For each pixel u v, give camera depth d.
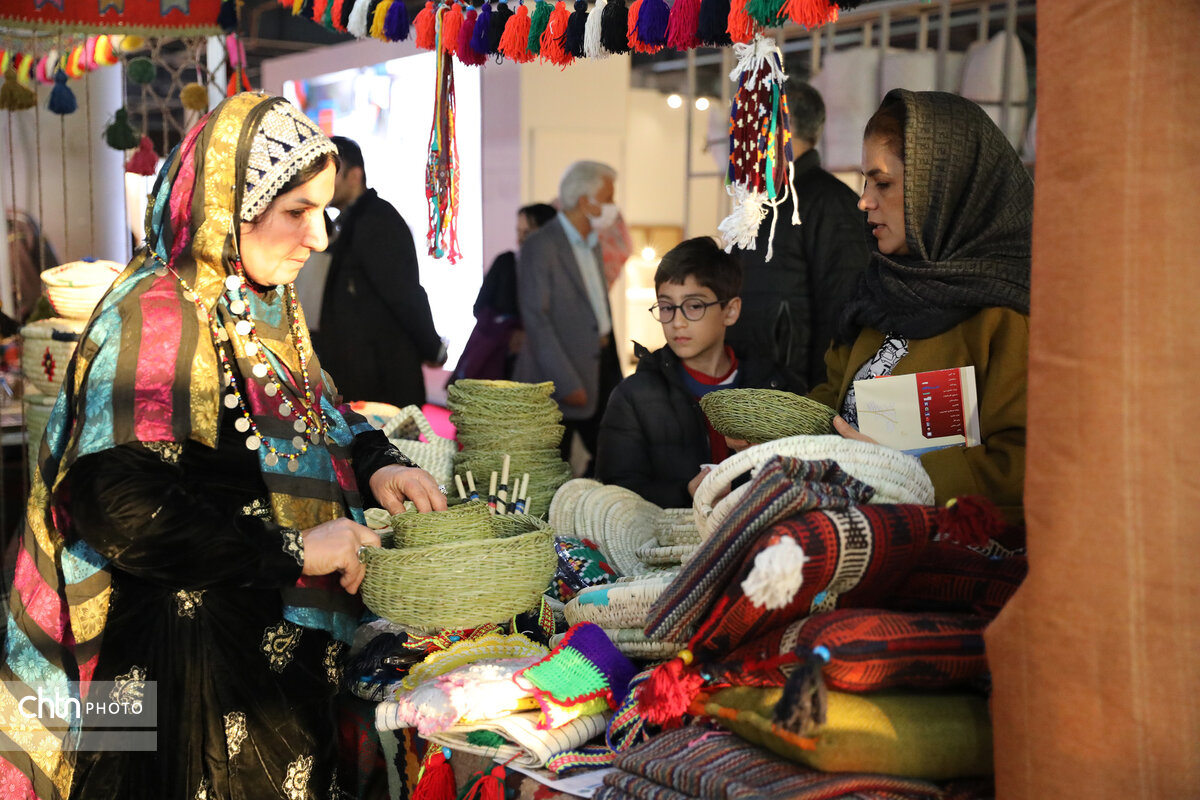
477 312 4.85
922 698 1.35
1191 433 1.08
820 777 1.27
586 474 4.83
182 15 3.67
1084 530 1.13
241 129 1.64
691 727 1.45
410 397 4.32
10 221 6.56
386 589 1.63
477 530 1.73
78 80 6.69
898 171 1.88
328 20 2.61
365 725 1.96
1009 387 1.79
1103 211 1.11
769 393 1.77
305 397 1.84
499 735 1.58
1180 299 1.09
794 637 1.36
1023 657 1.18
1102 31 1.11
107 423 1.54
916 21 4.13
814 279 3.18
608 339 4.85
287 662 1.76
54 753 1.70
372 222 4.15
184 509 1.56
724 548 1.35
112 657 1.68
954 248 1.89
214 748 1.69
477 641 1.82
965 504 1.40
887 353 1.98
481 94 5.06
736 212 1.74
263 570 1.60
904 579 1.51
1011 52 3.55
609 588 1.77
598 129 5.01
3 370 5.35
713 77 4.95
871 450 1.55
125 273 1.73
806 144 3.20
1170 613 1.09
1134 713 1.10
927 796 1.30
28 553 1.70
